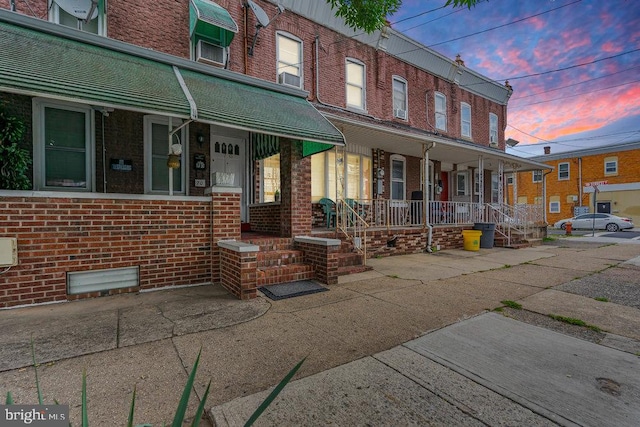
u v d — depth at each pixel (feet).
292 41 31.53
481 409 7.18
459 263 26.13
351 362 9.32
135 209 16.17
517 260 27.86
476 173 53.57
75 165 19.47
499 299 15.72
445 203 37.91
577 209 84.07
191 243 17.70
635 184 78.18
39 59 12.53
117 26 22.27
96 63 14.14
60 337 10.78
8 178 14.52
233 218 18.75
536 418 6.86
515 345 10.50
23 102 17.89
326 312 13.66
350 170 36.22
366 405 7.29
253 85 20.44
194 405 7.30
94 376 8.44
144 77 14.92
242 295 15.20
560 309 14.19
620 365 9.18
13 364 8.94
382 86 38.52
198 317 12.85
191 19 24.36
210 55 24.43
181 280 17.40
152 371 8.74
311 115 20.27
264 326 12.03
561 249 35.99
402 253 30.96
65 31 14.76
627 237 52.90
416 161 43.14
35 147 18.17
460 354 9.84
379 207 33.58
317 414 6.95
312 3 32.07
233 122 15.48
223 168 28.09
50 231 14.26
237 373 8.69
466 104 49.93
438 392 7.82
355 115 35.58
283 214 22.93
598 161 84.17
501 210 42.83
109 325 11.89
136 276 16.33
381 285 18.44
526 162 45.42
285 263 19.98
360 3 12.05
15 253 13.47
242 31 27.99
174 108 13.84
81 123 19.66
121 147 21.26
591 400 7.50
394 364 9.20
